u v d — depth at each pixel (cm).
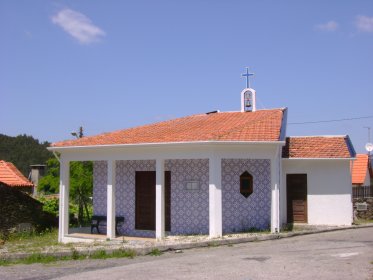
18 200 2111
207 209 1711
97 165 1939
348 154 2002
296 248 1388
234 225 1717
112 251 1371
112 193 1742
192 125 2005
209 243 1472
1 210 2044
